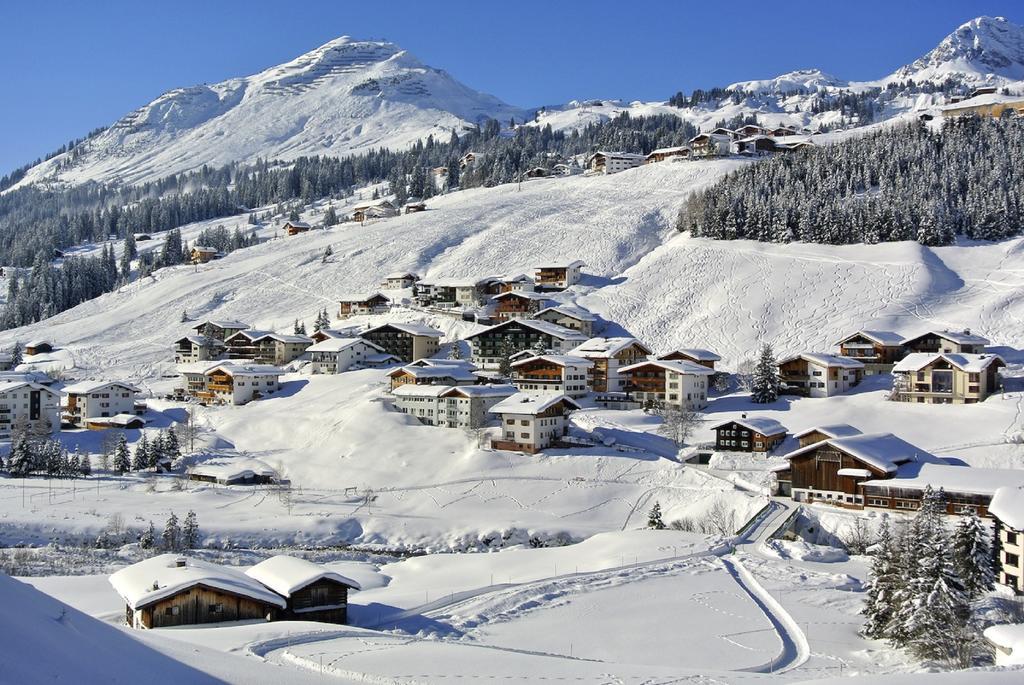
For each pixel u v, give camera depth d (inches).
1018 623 2313.0
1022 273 6619.1
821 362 5310.0
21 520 3946.9
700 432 5044.3
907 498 3757.4
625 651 2353.6
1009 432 4421.8
